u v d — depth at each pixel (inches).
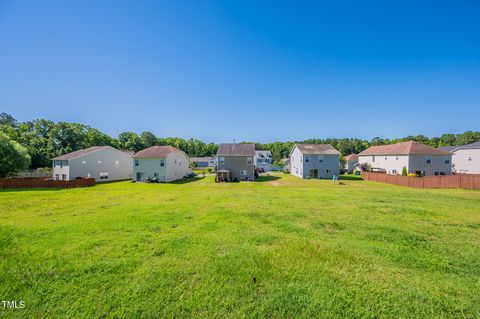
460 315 113.8
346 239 229.1
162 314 113.0
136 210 374.9
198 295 127.7
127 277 147.9
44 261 171.9
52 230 255.9
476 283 144.1
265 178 1304.1
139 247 202.1
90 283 140.1
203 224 284.2
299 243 212.7
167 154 1174.3
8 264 166.6
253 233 246.8
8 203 461.4
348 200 487.2
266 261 172.1
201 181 1179.3
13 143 1086.4
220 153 1226.0
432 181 819.4
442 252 196.5
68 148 1859.0
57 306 119.0
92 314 112.9
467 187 750.5
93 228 264.5
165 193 641.6
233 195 583.5
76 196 577.6
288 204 434.3
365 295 128.8
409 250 200.1
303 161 1301.7
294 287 136.2
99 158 1263.5
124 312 114.3
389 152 1332.4
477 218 323.9
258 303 121.1
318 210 375.9
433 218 323.0
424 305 120.6
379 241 225.3
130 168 1489.9
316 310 115.9
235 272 154.2
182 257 180.1
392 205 423.2
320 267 163.3
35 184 881.5
